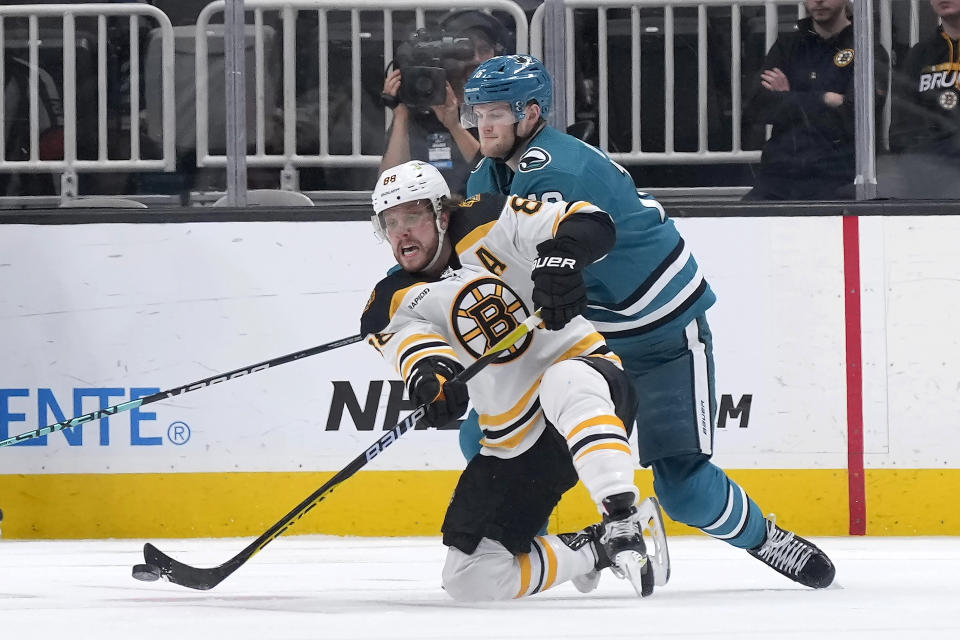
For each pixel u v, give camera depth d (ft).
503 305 29.89
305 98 50.96
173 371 49.08
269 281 49.08
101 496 49.06
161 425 49.06
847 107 50.62
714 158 51.26
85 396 49.14
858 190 50.70
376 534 48.93
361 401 49.01
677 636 24.64
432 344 29.40
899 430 49.42
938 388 49.47
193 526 49.06
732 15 50.70
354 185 51.26
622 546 28.07
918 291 49.52
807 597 31.78
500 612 28.58
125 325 49.08
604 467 28.19
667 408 34.22
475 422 35.63
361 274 49.08
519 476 29.91
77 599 32.09
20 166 51.52
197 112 51.01
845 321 49.39
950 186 50.57
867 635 24.82
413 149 50.90
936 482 49.39
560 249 28.73
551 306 28.45
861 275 49.47
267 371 49.06
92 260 49.16
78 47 51.08
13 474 49.16
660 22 50.78
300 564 40.52
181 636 24.84
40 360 49.21
